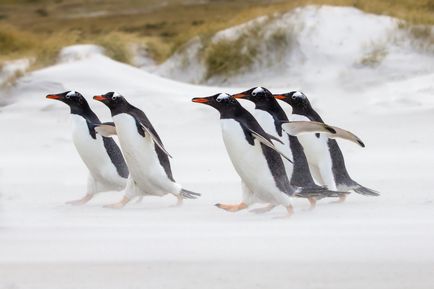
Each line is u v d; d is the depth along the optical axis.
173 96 23.70
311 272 8.25
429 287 7.70
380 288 7.69
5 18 58.78
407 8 32.50
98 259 8.97
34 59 30.02
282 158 12.19
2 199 13.59
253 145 11.63
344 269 8.32
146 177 12.72
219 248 9.34
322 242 9.47
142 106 22.98
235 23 32.56
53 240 9.96
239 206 12.09
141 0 63.41
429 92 23.33
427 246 9.13
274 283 7.92
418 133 19.03
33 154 18.72
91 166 13.27
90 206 13.00
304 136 12.65
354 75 27.19
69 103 13.38
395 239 9.50
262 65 29.45
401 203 12.17
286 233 10.09
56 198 13.70
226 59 30.05
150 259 8.93
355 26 29.92
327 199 13.20
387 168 15.36
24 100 24.33
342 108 22.45
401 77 26.88
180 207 12.75
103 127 12.74
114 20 55.62
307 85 26.89
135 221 11.38
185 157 17.67
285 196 11.69
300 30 29.73
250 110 22.39
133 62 32.62
